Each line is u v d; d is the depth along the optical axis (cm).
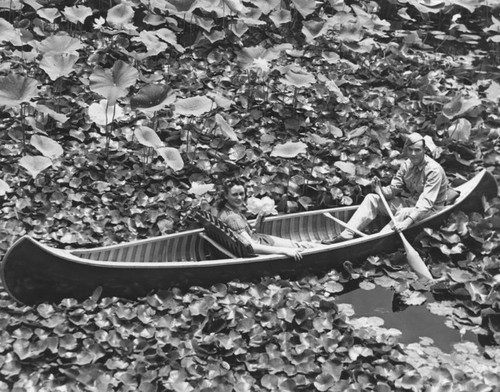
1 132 939
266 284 747
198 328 687
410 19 1317
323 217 856
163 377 638
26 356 639
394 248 820
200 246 794
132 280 713
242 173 927
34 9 1154
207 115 1011
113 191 876
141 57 1045
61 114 909
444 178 833
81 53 1088
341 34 1159
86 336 672
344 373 664
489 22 1376
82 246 792
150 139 887
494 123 1059
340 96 1048
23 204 832
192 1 1129
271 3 1199
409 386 648
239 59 1079
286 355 668
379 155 968
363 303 761
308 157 965
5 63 1034
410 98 1102
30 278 685
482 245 830
